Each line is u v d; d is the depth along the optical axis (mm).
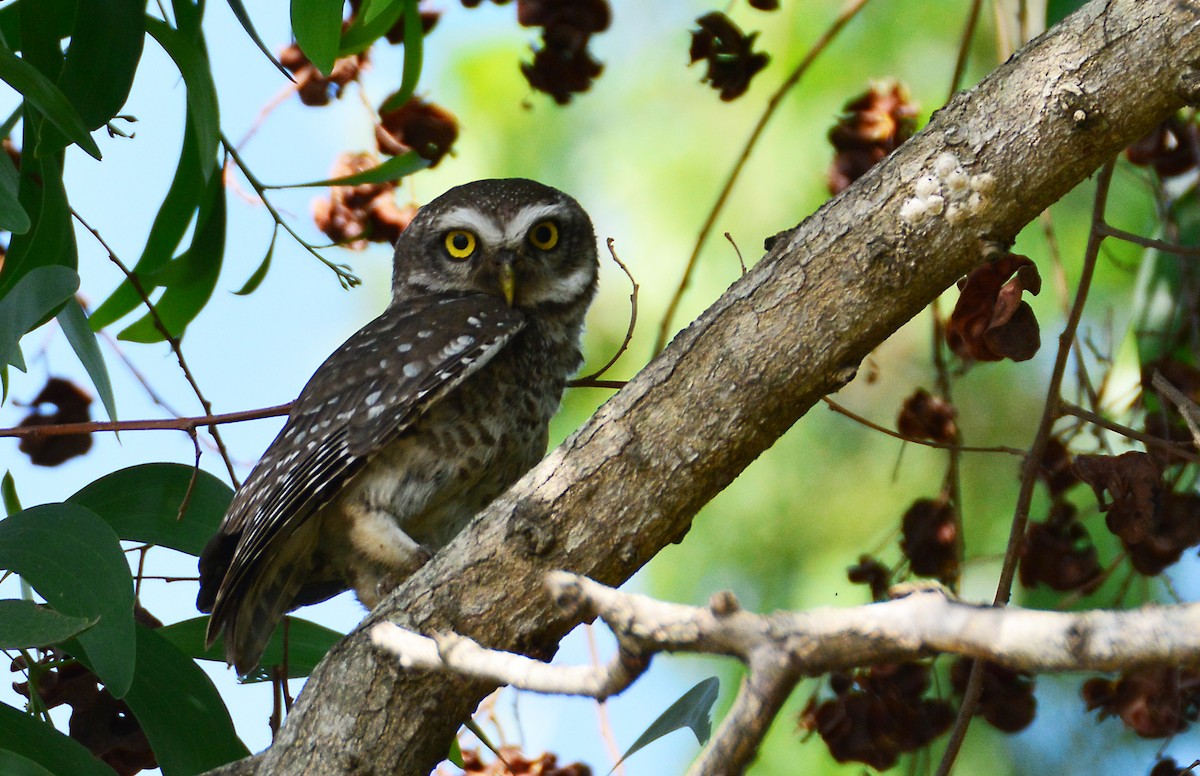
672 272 11641
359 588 8641
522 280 9906
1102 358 8453
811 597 10859
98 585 6750
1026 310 6535
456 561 6457
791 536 11133
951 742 6789
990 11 11484
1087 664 3795
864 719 7867
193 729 7551
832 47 11742
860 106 8617
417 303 9828
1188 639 3666
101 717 8023
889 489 11141
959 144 5984
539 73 9211
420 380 8547
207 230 9258
